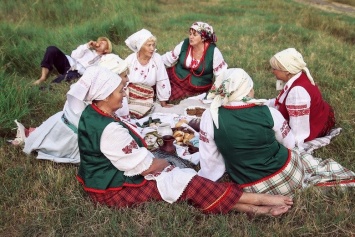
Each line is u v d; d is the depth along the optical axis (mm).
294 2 17766
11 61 6980
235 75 3369
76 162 4258
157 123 4988
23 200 3676
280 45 9125
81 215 3490
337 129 4715
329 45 9117
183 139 4574
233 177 3611
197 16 13070
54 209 3537
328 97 5836
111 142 3256
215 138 3479
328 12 15633
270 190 3500
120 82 3350
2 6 11164
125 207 3461
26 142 4406
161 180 3443
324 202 3559
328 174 3803
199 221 3381
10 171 4094
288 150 3582
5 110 5137
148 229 3246
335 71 7234
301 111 4145
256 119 3352
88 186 3453
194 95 6328
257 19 12781
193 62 6188
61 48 8008
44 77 6699
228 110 3398
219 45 9156
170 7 15188
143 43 5457
